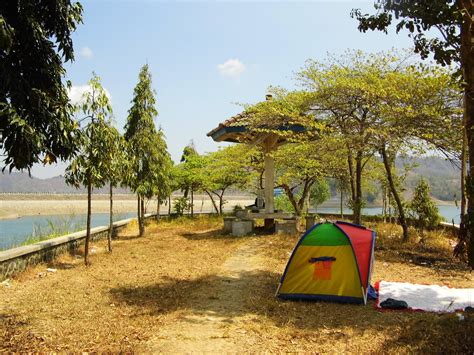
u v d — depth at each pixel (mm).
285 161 17328
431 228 16578
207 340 5617
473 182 5918
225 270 10297
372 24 8453
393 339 5605
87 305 7172
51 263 10633
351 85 12383
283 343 5543
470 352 5012
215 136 17938
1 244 15789
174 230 19766
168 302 7438
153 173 17109
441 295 7762
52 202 44594
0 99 5359
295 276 7918
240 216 17672
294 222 16234
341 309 7133
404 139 12289
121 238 16750
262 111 14688
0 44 4980
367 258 7875
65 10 6094
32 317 6430
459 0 6602
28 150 5484
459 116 11836
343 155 14906
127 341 5531
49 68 6023
